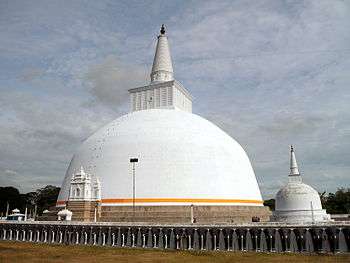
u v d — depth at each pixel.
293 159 95.00
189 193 83.62
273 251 65.12
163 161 86.50
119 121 101.62
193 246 71.12
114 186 86.50
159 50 114.44
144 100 111.12
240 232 69.12
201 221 81.69
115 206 84.81
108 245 75.94
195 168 86.44
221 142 95.25
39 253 62.41
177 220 80.88
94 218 84.75
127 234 76.06
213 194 85.00
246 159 101.38
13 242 82.38
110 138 94.81
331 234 63.53
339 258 55.91
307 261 53.47
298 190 78.56
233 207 86.38
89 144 98.50
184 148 88.50
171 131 91.81
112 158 90.06
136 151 88.81
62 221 83.31
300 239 65.31
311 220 75.06
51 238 83.31
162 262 52.94
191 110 120.44
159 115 98.06
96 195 87.12
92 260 54.59
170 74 113.62
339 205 147.25
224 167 90.06
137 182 85.06
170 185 84.00
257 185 100.81
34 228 86.75
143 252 64.62
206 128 97.38
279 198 80.75
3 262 52.25
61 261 53.41
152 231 74.31
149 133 91.62
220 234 69.94
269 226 67.44
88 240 79.25
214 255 60.41
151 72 114.50
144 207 82.69
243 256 59.16
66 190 94.88
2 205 186.75
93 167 91.50
